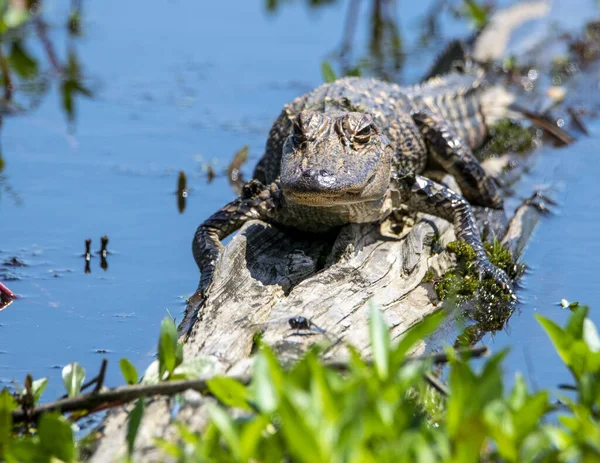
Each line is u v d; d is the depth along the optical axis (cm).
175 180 1389
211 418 593
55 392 811
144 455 624
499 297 1000
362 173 950
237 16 2259
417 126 1274
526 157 1484
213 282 920
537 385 798
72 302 1010
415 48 2094
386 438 562
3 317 970
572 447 580
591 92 1748
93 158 1458
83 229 1215
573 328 683
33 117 1623
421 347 872
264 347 589
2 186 1343
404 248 1017
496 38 1988
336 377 588
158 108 1688
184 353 777
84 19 2145
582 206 1301
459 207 1091
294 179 927
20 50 1894
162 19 2208
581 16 2144
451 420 582
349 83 1283
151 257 1138
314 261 1005
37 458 606
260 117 1653
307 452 512
